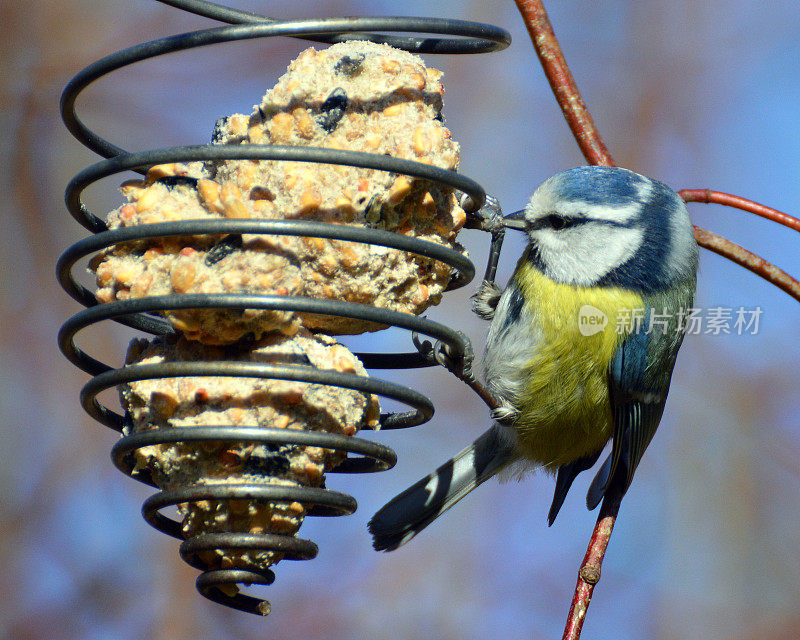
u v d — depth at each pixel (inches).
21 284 451.2
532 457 348.8
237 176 228.5
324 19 206.1
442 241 237.0
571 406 327.0
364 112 228.5
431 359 273.6
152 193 224.7
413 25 210.5
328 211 221.9
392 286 229.3
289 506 216.8
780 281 293.7
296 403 214.5
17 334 446.0
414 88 231.8
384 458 220.7
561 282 315.6
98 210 463.8
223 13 245.0
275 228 203.0
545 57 297.7
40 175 457.4
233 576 216.2
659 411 342.0
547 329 317.1
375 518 334.6
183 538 226.2
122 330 456.4
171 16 477.1
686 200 320.2
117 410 453.1
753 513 500.4
